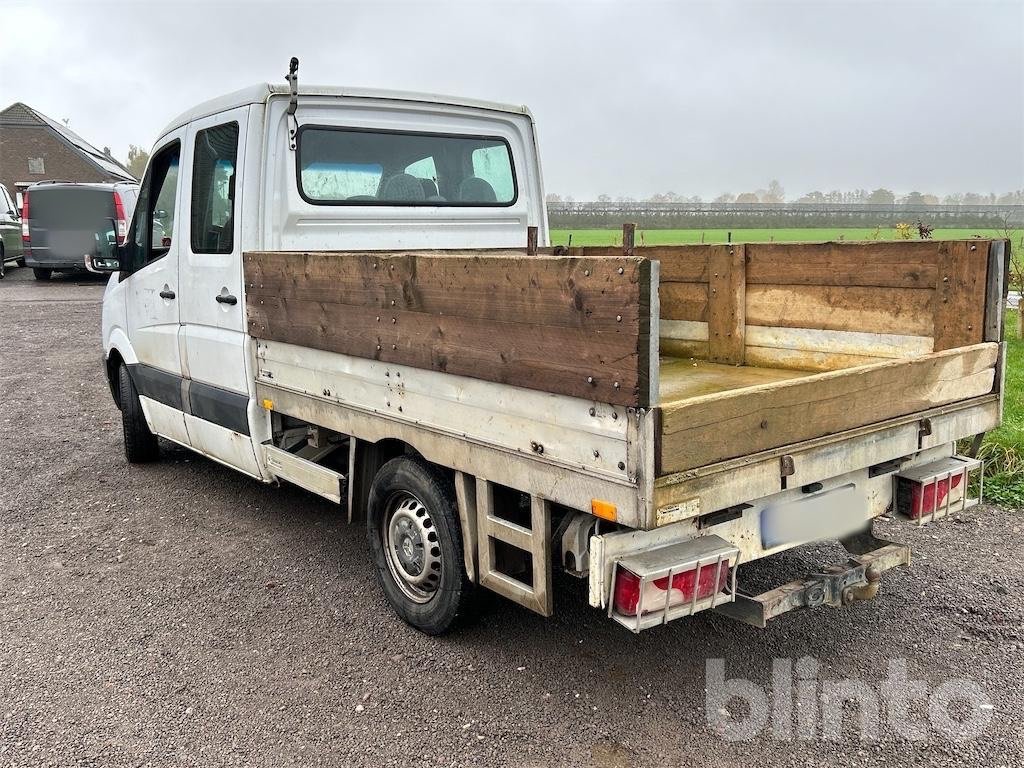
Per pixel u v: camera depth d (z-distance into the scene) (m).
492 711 3.52
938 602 4.41
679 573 2.98
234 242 4.96
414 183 5.51
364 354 3.94
